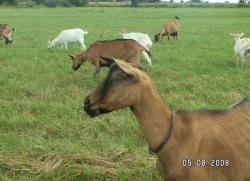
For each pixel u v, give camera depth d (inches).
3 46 914.7
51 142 281.9
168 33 1055.6
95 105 150.6
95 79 523.5
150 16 2178.9
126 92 149.6
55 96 429.7
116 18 2010.3
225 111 166.2
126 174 235.3
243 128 162.6
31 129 320.2
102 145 278.2
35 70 579.2
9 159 255.8
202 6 3786.9
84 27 1477.6
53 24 1631.4
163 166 160.4
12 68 593.9
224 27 1469.0
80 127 319.9
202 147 156.9
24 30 1365.7
